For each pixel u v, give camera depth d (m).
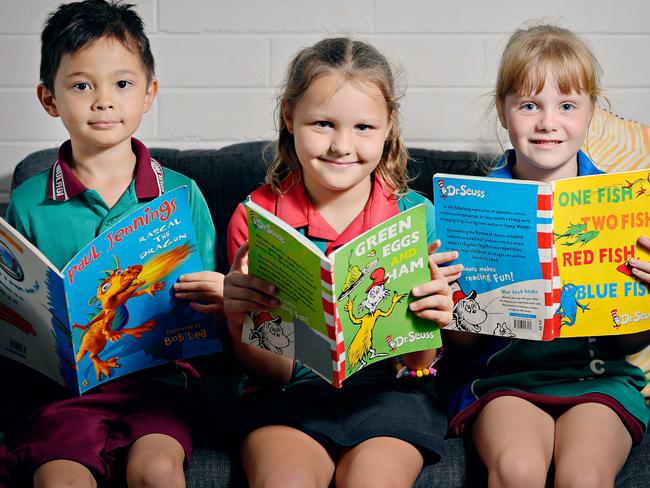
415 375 1.52
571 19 2.05
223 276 1.50
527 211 1.41
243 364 1.53
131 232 1.42
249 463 1.39
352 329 1.33
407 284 1.39
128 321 1.45
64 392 1.57
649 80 2.06
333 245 1.57
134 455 1.38
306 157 1.52
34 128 2.10
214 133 2.11
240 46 2.08
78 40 1.55
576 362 1.55
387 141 1.62
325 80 1.48
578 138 1.61
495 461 1.37
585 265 1.46
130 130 1.61
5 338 1.52
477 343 1.61
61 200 1.60
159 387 1.54
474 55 2.06
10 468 1.40
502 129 2.05
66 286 1.35
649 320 1.49
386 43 2.07
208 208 1.80
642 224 1.46
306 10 2.06
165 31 2.08
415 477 1.41
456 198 1.46
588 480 1.31
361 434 1.43
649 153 1.78
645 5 2.04
